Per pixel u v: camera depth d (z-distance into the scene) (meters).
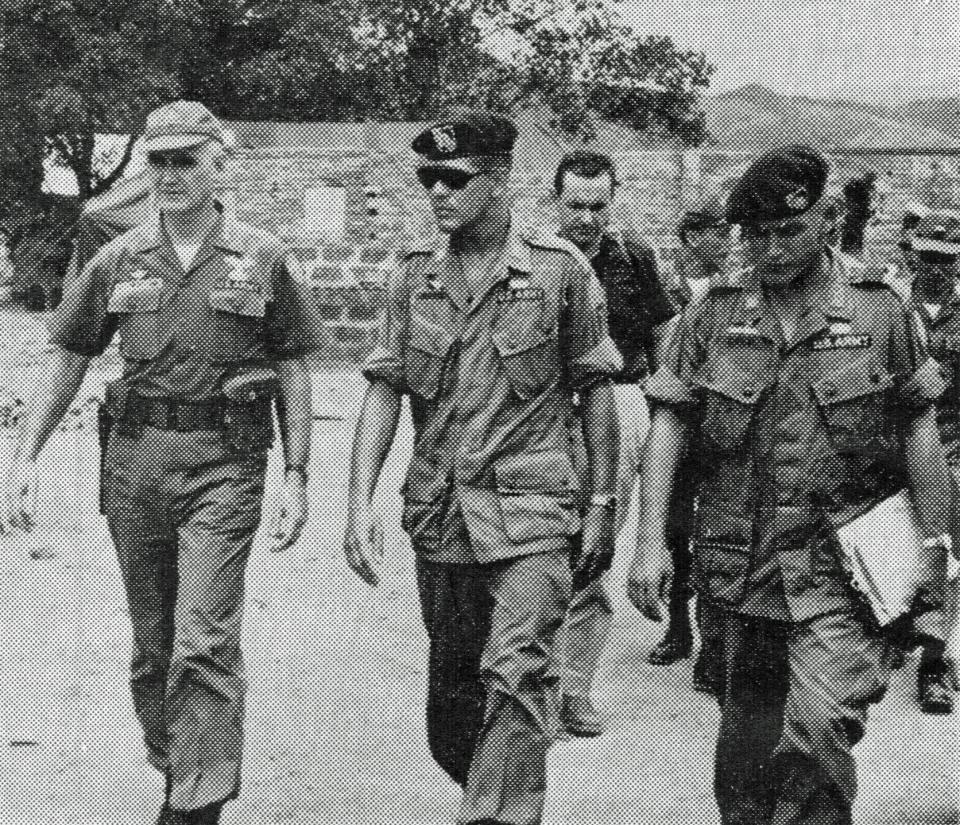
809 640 4.08
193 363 4.71
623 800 5.29
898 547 4.07
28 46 39.66
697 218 7.81
